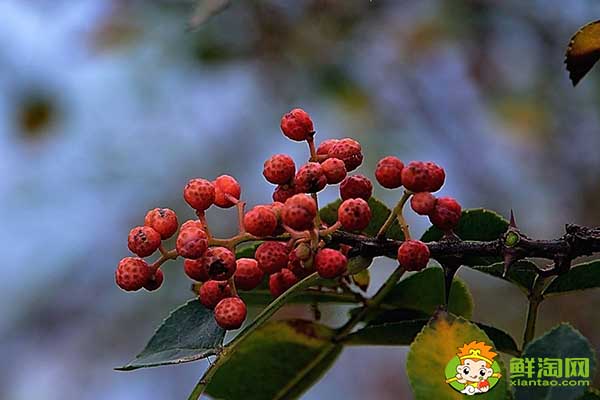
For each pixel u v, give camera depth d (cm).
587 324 554
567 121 612
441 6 595
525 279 214
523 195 631
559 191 624
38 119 662
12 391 661
